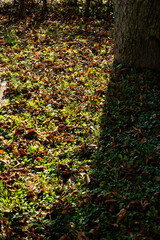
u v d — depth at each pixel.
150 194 3.35
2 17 11.95
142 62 6.41
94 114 5.31
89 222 3.13
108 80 6.36
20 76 6.77
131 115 4.98
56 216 3.31
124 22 6.22
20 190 3.64
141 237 2.80
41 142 4.64
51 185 3.75
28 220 3.23
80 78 6.53
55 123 5.12
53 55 7.86
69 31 10.14
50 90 6.18
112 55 7.83
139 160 3.96
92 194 3.49
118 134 4.60
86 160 4.18
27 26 10.70
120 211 3.14
